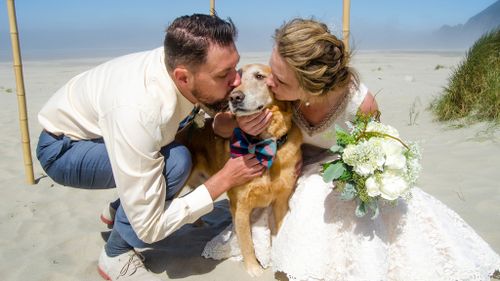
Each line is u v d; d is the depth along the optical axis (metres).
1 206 3.93
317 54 2.38
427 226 2.62
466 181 3.93
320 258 2.56
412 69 16.02
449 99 6.18
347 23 3.35
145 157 2.37
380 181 2.34
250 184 2.75
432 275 2.54
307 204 2.64
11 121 7.31
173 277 2.80
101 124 2.53
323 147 3.12
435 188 3.84
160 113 2.49
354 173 2.42
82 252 3.13
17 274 2.82
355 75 2.74
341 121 2.85
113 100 2.48
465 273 2.51
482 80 5.95
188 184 3.47
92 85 2.77
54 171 2.90
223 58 2.47
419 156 2.49
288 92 2.61
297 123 2.93
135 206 2.41
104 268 2.80
